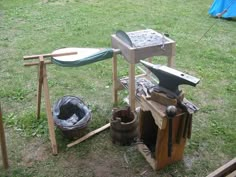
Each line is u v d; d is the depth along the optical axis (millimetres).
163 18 6469
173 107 2150
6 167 2488
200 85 3812
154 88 2402
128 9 7070
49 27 5797
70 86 3768
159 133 2291
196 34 5574
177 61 4453
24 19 6223
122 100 3438
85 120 2766
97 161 2590
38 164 2547
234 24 6211
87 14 6617
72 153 2664
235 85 3818
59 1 7625
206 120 3129
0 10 6754
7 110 3256
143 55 2711
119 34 2814
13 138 2836
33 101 3441
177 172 2477
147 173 2467
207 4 7668
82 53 2625
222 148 2750
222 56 4641
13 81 3855
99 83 3855
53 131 2627
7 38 5227
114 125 2658
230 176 2023
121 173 2473
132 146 2748
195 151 2705
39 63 2496
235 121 3125
